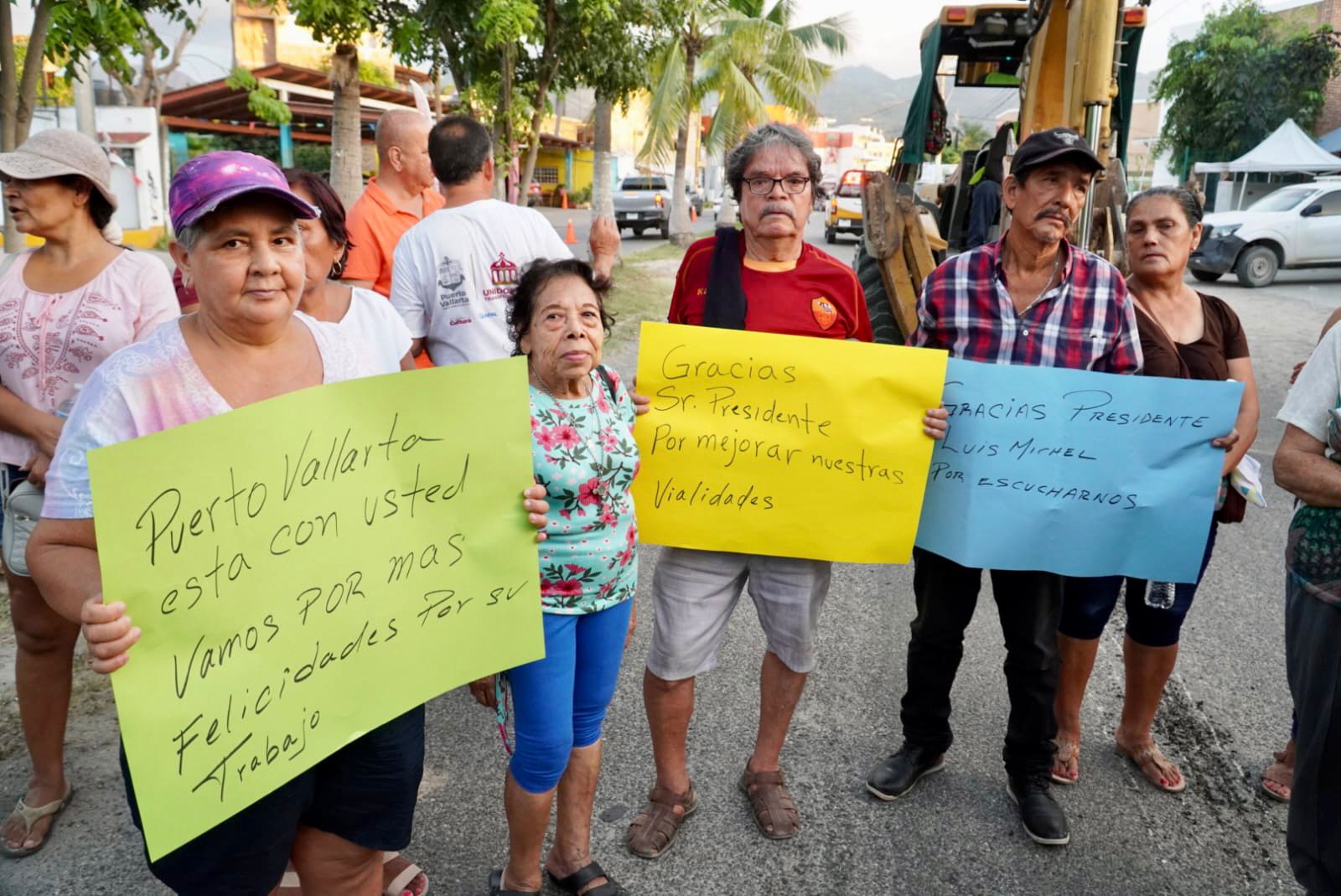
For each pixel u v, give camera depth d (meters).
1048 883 2.46
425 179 3.66
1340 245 15.61
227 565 1.47
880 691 3.41
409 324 3.06
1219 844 2.63
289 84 19.02
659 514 2.49
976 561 2.50
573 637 2.12
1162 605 2.60
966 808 2.77
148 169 18.52
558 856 2.37
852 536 2.49
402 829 1.80
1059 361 2.49
